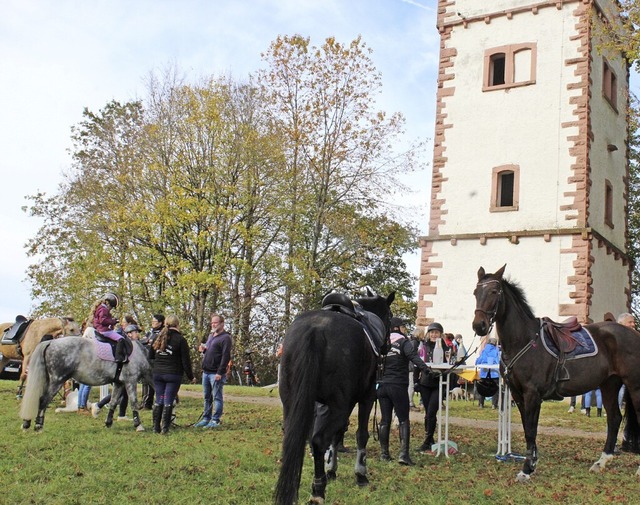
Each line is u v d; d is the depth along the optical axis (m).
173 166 33.22
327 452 10.27
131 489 8.12
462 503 8.04
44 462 9.21
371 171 35.59
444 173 28.41
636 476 10.00
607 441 10.84
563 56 26.95
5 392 19.06
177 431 12.91
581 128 26.11
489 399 21.91
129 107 39.53
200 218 32.19
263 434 12.86
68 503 7.41
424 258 28.06
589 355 10.55
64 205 36.91
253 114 34.94
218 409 14.06
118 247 33.47
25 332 17.55
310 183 35.72
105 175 35.94
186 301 30.89
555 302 25.31
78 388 16.80
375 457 11.16
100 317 13.31
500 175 27.53
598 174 27.30
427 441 11.90
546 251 25.77
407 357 10.65
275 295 35.72
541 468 10.59
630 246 39.34
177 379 12.65
